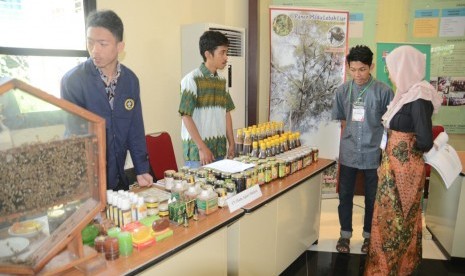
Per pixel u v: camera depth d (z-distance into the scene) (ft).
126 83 5.37
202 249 4.67
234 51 11.31
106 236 3.82
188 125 6.94
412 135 6.25
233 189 5.40
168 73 10.48
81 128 3.16
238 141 7.38
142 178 5.81
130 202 4.33
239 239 5.46
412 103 6.05
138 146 5.75
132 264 3.63
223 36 7.13
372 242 6.93
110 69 5.08
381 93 7.79
